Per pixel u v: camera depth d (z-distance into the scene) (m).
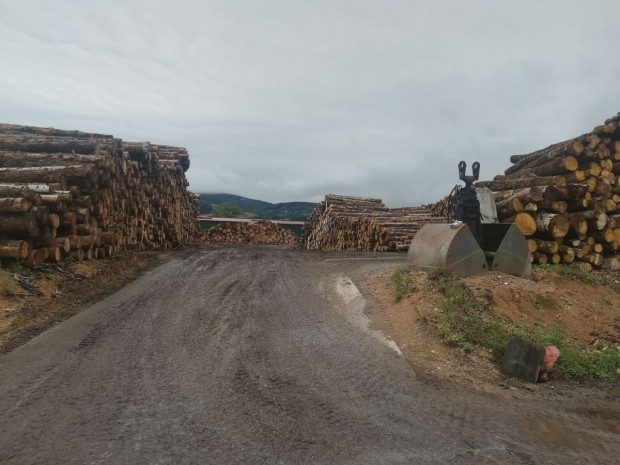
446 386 4.78
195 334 5.95
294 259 12.95
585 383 5.30
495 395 4.66
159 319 6.57
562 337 6.79
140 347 5.38
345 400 4.25
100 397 4.03
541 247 10.55
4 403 3.84
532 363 5.09
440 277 7.36
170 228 18.77
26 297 6.65
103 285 8.53
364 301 7.81
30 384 4.24
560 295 8.09
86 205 9.77
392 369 5.11
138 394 4.12
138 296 7.89
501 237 9.12
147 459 3.08
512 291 7.59
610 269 11.16
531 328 6.77
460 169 8.91
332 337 6.07
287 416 3.85
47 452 3.12
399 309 7.00
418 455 3.34
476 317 6.36
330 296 8.27
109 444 3.26
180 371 4.71
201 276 9.90
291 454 3.25
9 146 11.37
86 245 9.54
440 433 3.72
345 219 21.45
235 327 6.32
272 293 8.40
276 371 4.85
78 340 5.51
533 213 10.80
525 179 12.21
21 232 7.53
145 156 15.18
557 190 10.48
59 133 13.88
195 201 27.98
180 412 3.80
